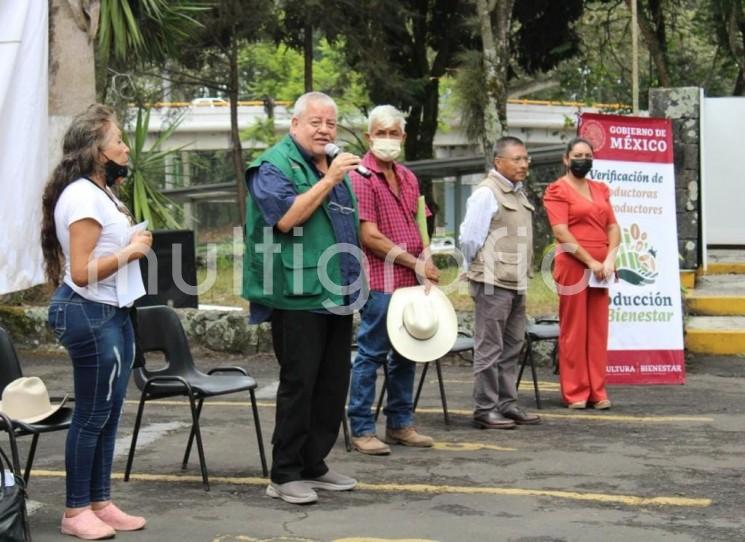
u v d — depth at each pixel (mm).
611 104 27781
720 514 6020
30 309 12219
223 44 21641
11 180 11312
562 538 5590
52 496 6410
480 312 8242
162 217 14820
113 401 5512
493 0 16609
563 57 22969
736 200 14969
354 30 20906
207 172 35594
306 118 6188
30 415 5637
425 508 6133
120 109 17953
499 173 8234
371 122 7371
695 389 9977
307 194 5941
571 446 7691
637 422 8539
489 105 16703
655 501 6277
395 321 7383
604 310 9109
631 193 10172
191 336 11891
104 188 5504
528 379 10594
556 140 36844
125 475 6758
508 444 7762
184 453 7508
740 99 14844
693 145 12938
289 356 6152
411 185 7586
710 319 12109
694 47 29297
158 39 14891
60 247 5449
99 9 12562
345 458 7316
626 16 23562
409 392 7684
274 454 6309
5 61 11227
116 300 5445
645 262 10195
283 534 5641
